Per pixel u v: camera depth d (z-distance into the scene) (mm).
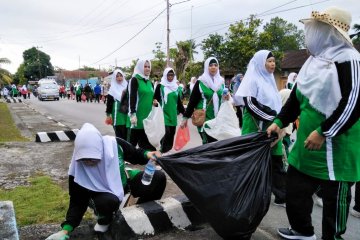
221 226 3168
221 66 26734
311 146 2926
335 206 3053
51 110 20594
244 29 25344
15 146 8102
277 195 4539
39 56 93875
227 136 4836
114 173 3615
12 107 22938
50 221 3941
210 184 3203
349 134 2965
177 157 3412
